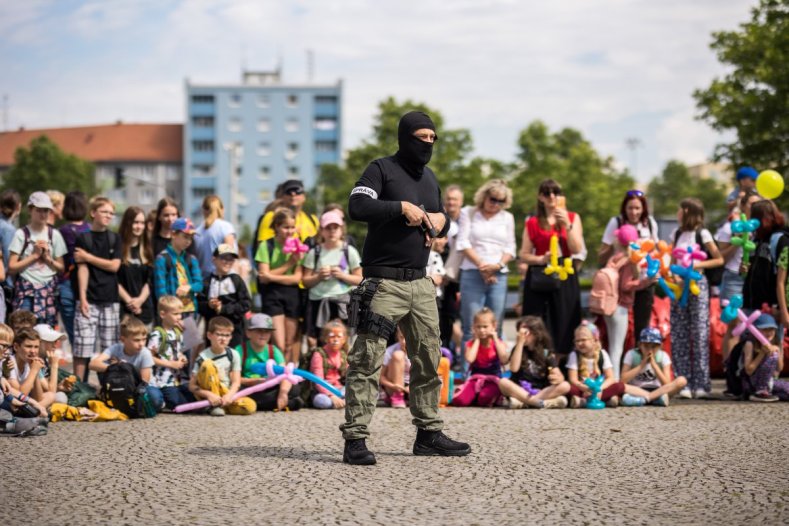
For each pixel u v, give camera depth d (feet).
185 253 34.12
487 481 18.37
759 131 90.22
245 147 371.97
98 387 31.89
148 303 34.81
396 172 20.76
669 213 345.92
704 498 16.92
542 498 16.92
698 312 33.32
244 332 32.45
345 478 18.66
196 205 371.56
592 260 201.77
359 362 20.27
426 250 20.75
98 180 377.91
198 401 29.68
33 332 27.17
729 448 22.02
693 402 32.17
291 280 34.06
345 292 34.27
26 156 307.99
